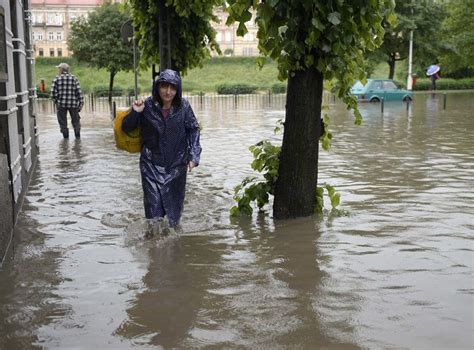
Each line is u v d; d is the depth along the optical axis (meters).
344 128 18.78
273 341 3.94
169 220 6.61
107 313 4.45
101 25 32.88
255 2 6.69
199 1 10.66
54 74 64.50
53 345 3.94
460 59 48.81
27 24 11.73
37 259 5.77
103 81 58.88
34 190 9.16
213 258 5.73
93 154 13.12
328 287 4.89
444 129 18.14
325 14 6.47
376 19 6.80
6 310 4.52
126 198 8.53
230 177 10.21
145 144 6.68
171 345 3.91
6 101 7.04
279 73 6.89
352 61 6.89
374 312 4.37
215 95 46.31
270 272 5.29
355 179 9.77
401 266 5.38
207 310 4.47
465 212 7.38
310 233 6.52
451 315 4.30
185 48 11.72
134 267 5.50
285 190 7.17
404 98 34.25
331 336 3.99
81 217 7.47
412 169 10.67
